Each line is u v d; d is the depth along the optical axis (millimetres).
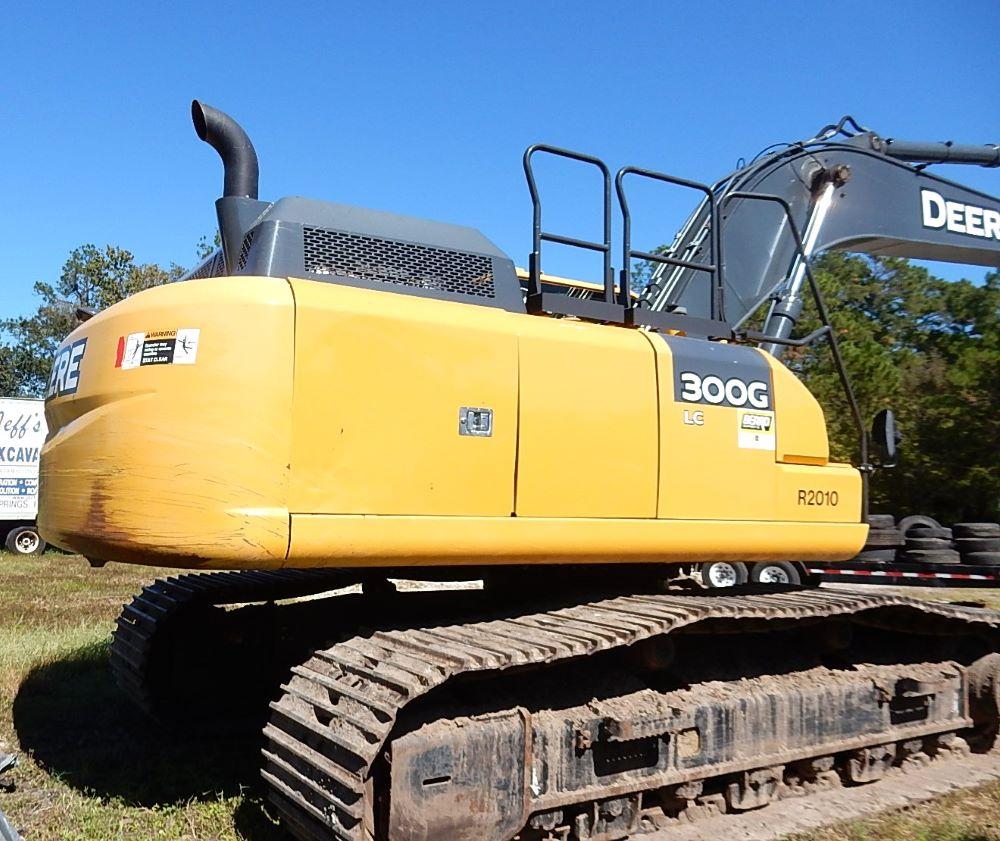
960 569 12992
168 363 3816
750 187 6715
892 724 5383
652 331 5090
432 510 4035
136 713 6055
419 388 4066
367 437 3932
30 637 8250
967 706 5812
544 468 4320
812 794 5027
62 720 5895
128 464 3756
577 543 4363
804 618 4801
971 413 17125
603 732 4121
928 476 17312
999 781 5289
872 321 28609
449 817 3600
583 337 4559
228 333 3805
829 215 7078
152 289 4172
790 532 5027
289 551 3730
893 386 17172
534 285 4773
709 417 4848
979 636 5934
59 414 4305
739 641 5164
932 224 7438
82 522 3863
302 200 4461
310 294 3963
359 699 3482
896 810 4781
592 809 4117
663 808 4539
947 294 29172
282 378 3809
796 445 5164
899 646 5844
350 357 3943
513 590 5184
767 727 4746
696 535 4711
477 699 3947
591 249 4988
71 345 4398
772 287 6691
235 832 4211
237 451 3715
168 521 3678
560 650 3742
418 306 4219
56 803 4523
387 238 4527
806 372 17406
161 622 5324
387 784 3486
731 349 5117
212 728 5496
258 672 5625
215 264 5234
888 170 7348
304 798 3568
